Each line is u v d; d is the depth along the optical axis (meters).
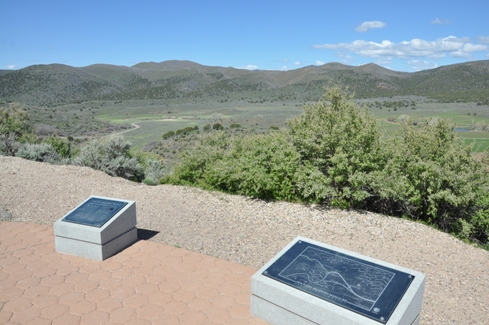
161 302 4.08
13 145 14.45
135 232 5.67
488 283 5.43
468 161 8.87
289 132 9.60
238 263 5.27
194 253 5.38
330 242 6.43
